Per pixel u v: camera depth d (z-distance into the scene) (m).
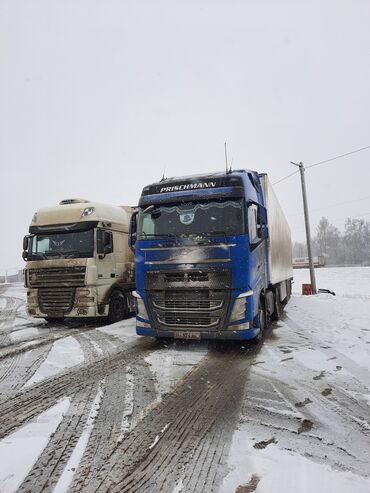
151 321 6.83
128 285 11.09
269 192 8.93
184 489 2.56
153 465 2.88
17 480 2.68
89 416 3.85
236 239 6.45
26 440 3.31
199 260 6.53
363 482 2.61
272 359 6.07
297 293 24.00
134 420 3.73
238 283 6.36
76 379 5.17
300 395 4.41
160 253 6.79
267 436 3.35
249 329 6.40
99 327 9.80
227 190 6.76
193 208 6.91
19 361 6.26
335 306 13.56
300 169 23.25
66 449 3.14
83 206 10.03
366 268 51.69
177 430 3.49
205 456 3.00
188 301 6.59
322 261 61.03
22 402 4.29
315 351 6.56
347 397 4.34
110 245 9.91
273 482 2.62
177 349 6.98
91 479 2.69
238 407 4.06
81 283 9.51
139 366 5.81
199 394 4.49
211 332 6.46
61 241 9.88
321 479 2.65
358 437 3.33
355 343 7.18
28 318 12.30
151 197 7.25
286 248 14.33
